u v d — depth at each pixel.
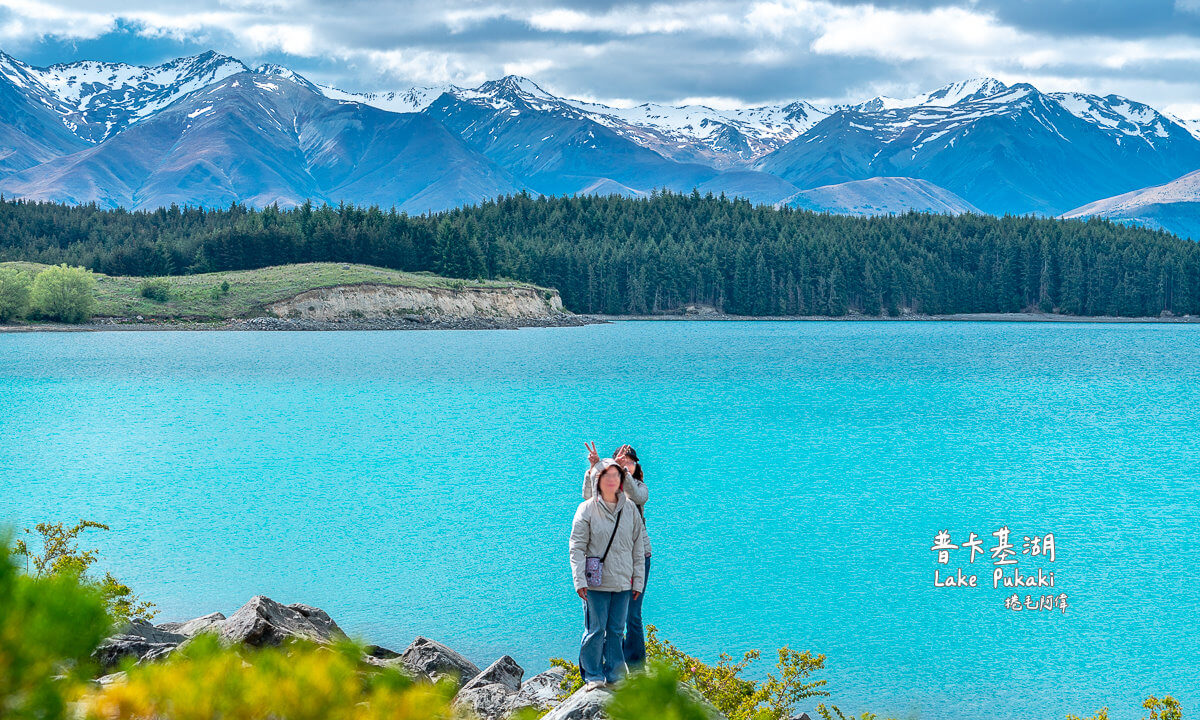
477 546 36.16
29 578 6.11
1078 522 41.22
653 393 98.12
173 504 43.91
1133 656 25.27
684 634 26.89
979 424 75.25
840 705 22.08
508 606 28.86
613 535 12.02
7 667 5.65
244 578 31.48
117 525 39.31
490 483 49.97
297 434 68.69
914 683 23.44
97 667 6.34
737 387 104.06
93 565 32.69
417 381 109.50
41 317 186.50
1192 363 139.38
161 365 126.38
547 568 33.03
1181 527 40.22
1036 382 111.19
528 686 16.11
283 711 5.85
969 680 23.56
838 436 68.31
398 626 27.05
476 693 12.95
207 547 35.59
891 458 58.75
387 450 61.47
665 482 50.47
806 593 30.61
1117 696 22.69
